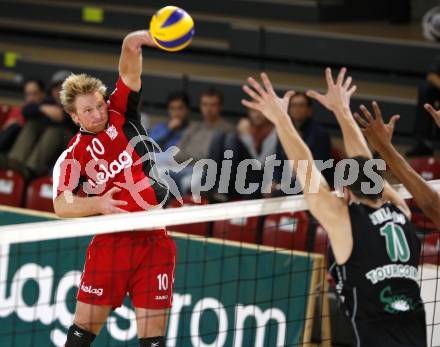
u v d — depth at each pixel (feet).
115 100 42.55
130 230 43.01
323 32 98.48
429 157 76.64
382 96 90.33
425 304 52.85
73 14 111.24
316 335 57.36
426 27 94.79
